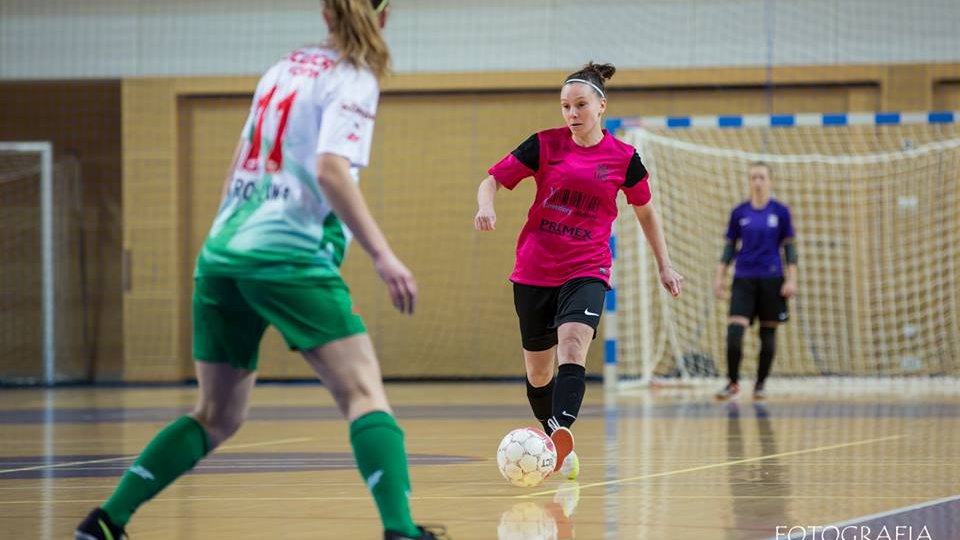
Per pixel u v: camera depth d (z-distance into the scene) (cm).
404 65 3309
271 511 917
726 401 2400
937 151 3162
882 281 3191
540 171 1163
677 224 3216
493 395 2719
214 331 695
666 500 952
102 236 3484
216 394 708
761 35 3219
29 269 3484
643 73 3241
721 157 3234
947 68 3162
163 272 3375
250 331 703
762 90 3234
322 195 674
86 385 3356
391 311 3372
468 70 3294
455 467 1245
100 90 3456
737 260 2520
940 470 1163
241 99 3384
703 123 2741
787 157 3166
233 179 696
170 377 3381
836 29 3197
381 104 3366
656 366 3166
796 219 3222
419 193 3359
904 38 3181
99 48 3397
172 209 3369
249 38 3353
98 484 1145
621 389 2895
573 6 3272
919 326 3170
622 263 3136
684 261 3203
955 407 2155
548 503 942
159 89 3375
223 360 702
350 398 668
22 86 3475
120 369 3484
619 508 906
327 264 675
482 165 3334
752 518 842
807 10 3206
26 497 1039
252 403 2512
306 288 664
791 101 3234
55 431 1873
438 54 3303
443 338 3356
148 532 810
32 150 3384
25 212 3481
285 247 665
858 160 3147
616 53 3259
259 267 663
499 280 3344
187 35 3372
